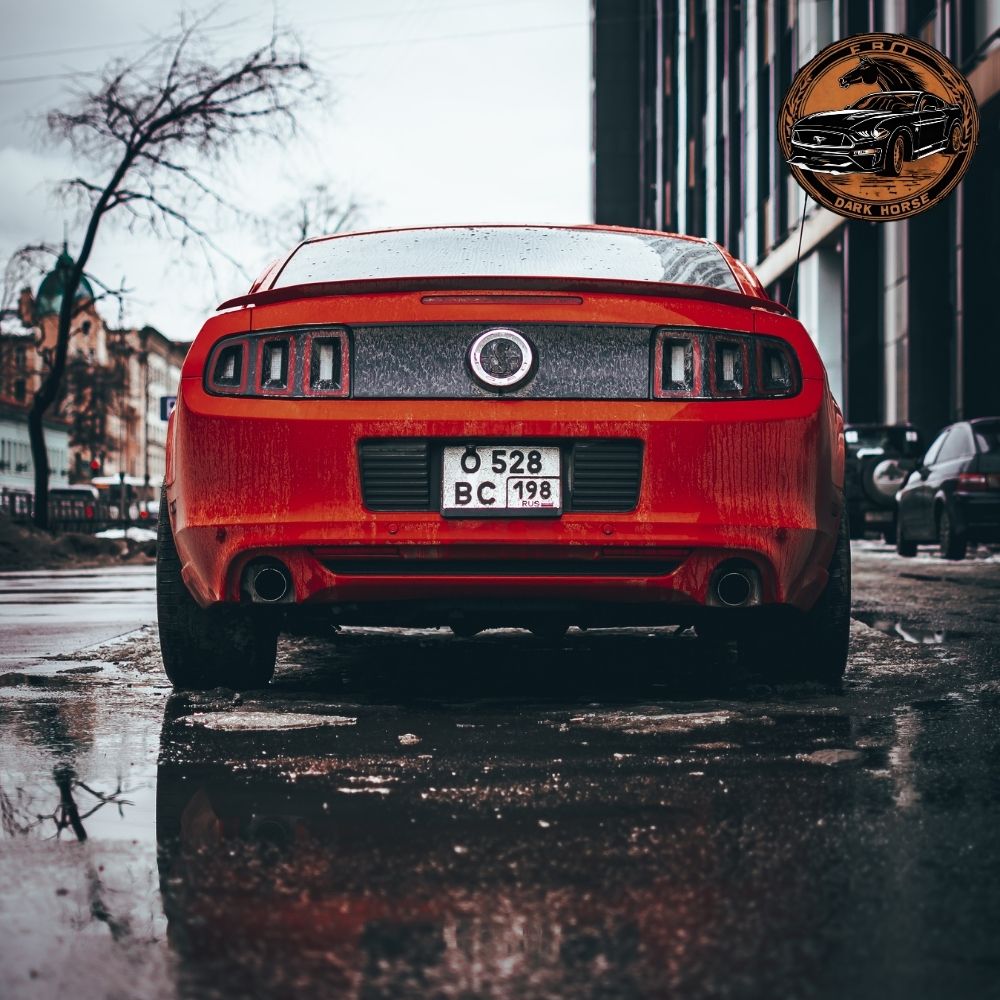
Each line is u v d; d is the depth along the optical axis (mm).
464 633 6344
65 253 23062
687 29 47750
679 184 49375
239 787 3338
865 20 30047
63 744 3896
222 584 4363
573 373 4270
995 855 2711
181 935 2248
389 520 4227
